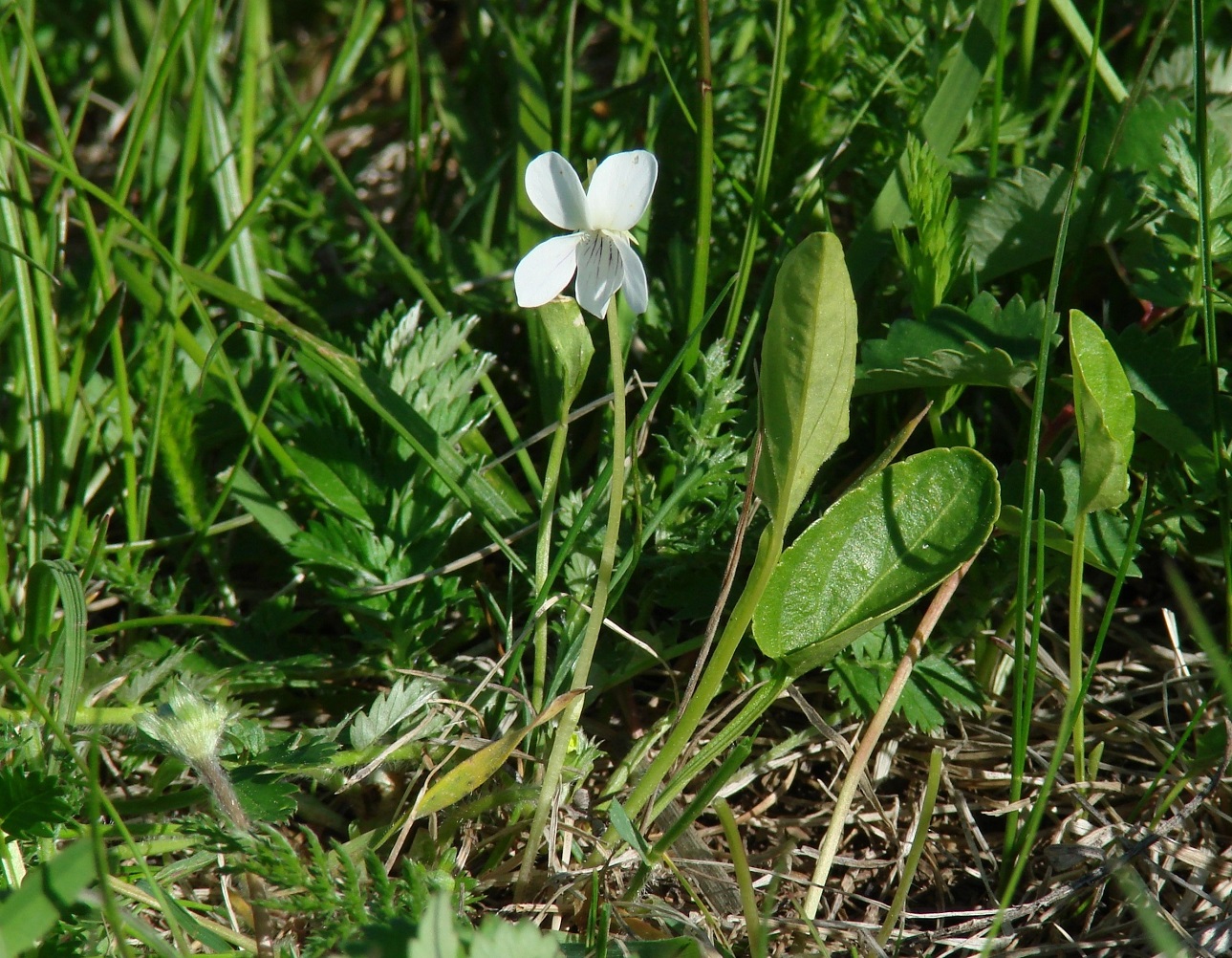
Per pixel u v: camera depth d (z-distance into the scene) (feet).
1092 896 1.97
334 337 2.14
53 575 2.02
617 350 1.92
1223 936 1.94
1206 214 1.97
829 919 1.98
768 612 1.95
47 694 1.99
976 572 2.03
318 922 1.92
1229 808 2.01
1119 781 2.02
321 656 2.03
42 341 2.10
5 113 2.15
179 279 2.12
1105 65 2.14
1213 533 2.05
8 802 1.91
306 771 1.96
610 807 1.93
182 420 2.08
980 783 2.04
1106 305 2.06
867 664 2.02
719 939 1.94
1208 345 1.97
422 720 1.99
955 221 2.05
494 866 1.98
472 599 2.08
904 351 2.02
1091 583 2.09
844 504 1.95
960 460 1.95
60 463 2.11
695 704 1.94
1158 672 2.08
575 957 1.89
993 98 2.15
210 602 2.11
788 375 1.89
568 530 2.06
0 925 1.83
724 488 2.03
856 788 2.04
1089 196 2.07
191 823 1.90
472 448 2.10
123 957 1.84
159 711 1.91
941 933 1.96
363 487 2.06
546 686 2.04
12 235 2.09
